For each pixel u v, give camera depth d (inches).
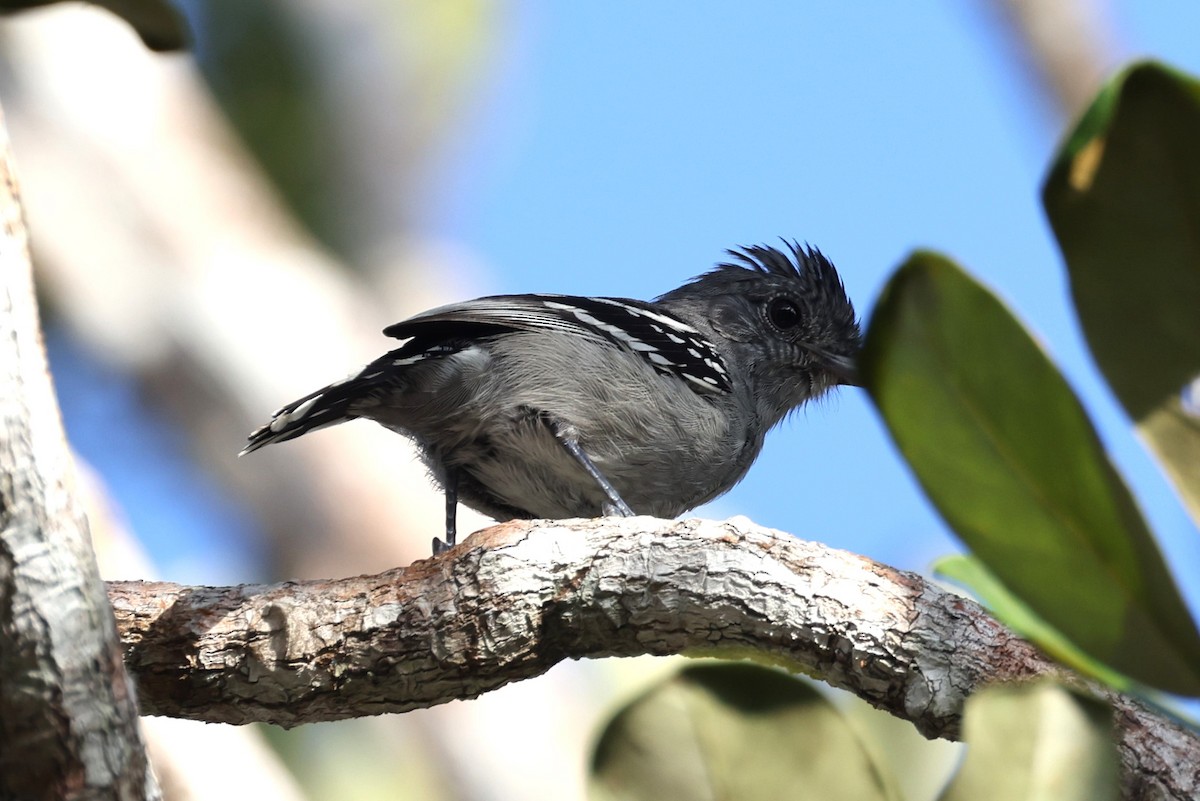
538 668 327.3
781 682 191.3
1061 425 176.4
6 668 220.2
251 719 323.9
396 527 634.8
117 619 317.1
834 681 319.9
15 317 219.9
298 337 648.4
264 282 658.2
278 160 713.0
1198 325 175.6
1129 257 175.0
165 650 315.9
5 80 644.1
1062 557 181.5
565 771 585.9
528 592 320.5
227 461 637.3
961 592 330.3
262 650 315.9
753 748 190.4
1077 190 172.6
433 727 581.6
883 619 312.8
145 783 234.4
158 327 639.8
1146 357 178.5
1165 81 163.0
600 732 191.6
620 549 325.1
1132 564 178.7
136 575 444.1
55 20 661.9
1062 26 577.0
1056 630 183.2
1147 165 170.2
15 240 221.9
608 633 325.1
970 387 177.5
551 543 326.6
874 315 175.2
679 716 191.2
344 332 660.1
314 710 322.3
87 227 640.4
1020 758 167.2
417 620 316.8
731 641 322.0
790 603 317.1
